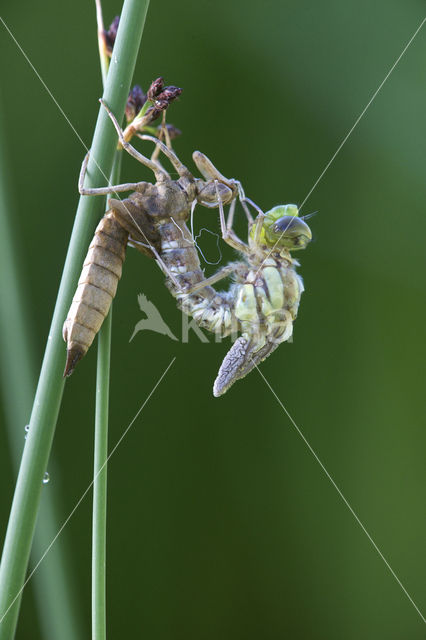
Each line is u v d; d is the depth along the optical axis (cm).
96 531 40
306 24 46
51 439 40
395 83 46
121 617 46
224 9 46
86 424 46
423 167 46
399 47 46
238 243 41
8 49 45
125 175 45
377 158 46
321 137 46
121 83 40
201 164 41
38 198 45
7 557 39
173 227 41
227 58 46
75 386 46
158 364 46
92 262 40
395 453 46
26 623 45
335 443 46
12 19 45
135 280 46
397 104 46
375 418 47
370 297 47
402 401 46
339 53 46
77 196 46
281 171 46
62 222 46
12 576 39
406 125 46
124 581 46
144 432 46
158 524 46
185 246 41
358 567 46
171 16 46
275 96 46
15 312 41
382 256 47
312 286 47
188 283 41
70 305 40
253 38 46
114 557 46
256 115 46
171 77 46
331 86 46
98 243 40
